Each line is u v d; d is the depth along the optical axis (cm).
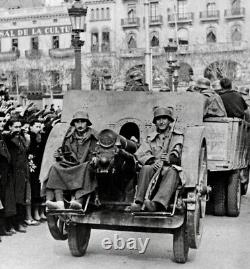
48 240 744
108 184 612
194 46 6141
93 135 617
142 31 6494
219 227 820
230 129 837
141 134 689
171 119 631
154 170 577
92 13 6662
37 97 5272
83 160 602
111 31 6581
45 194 609
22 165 802
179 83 5838
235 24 6225
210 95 859
